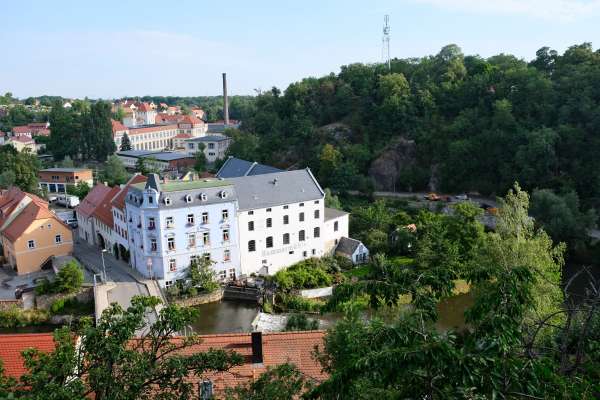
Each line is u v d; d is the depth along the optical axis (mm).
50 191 125125
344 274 70375
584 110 103062
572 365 14867
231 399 16906
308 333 31781
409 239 74812
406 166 123938
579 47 131375
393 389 12961
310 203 73438
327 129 139125
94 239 84938
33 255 72375
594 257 77062
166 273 65125
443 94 133625
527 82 118812
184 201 64500
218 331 55750
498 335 12234
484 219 91812
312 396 12562
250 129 161625
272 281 66188
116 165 136375
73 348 17656
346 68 161000
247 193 70250
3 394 14664
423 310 14156
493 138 111312
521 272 14125
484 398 10906
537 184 100938
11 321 57656
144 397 17125
